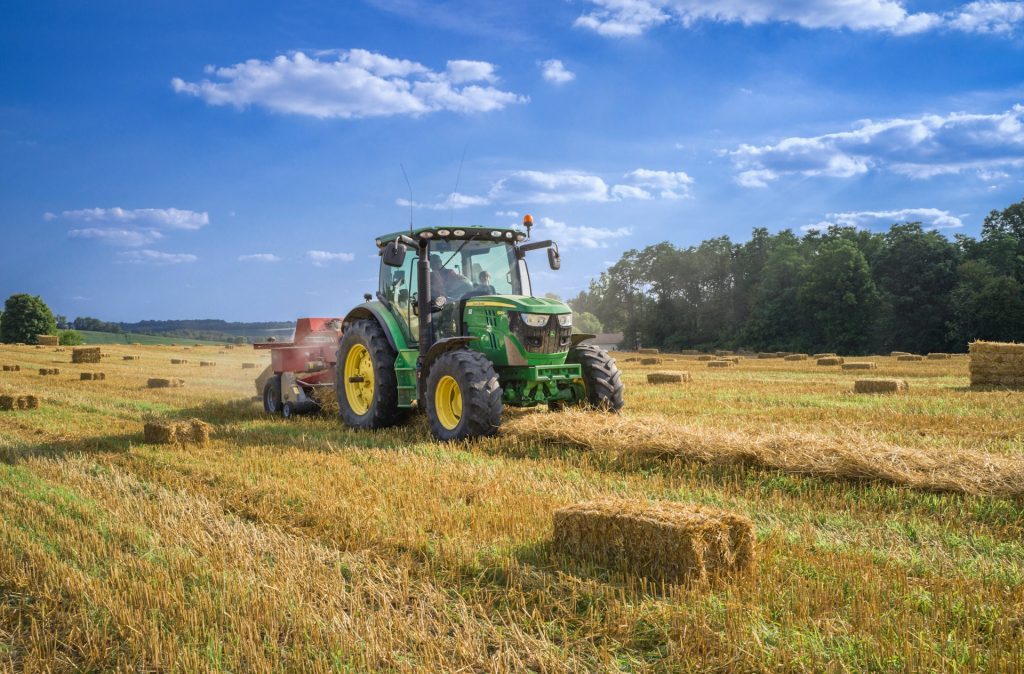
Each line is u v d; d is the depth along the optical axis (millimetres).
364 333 9352
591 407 8586
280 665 3076
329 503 5344
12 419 10711
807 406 11672
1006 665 2830
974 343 15617
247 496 5770
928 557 4207
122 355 35000
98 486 6172
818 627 3221
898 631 3145
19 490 6004
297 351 11000
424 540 4445
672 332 82250
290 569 4051
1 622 3672
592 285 95875
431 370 8391
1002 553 4277
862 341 60562
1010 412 10375
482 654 3139
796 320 66562
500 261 9414
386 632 3279
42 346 45562
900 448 6195
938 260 63062
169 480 6418
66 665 3211
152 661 3166
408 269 9320
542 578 3889
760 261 78688
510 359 8211
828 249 64375
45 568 4203
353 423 9531
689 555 3693
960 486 5371
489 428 7844
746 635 3131
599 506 4262
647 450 6875
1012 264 61656
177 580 3896
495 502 5344
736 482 6043
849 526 4855
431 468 6637
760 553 4195
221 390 15945
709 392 14586
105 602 3705
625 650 3178
